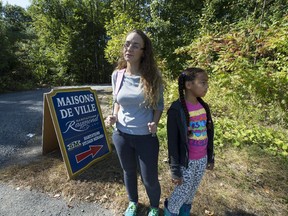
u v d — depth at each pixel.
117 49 8.41
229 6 9.59
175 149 1.85
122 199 2.59
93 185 2.83
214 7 9.52
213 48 6.25
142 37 1.87
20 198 2.63
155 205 2.26
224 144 3.81
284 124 4.70
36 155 3.62
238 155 3.51
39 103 7.89
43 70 17.09
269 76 4.99
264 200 2.63
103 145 3.51
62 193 2.71
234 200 2.62
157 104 1.95
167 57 9.77
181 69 8.98
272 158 3.43
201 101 2.01
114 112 2.16
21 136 4.49
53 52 18.70
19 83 13.97
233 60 5.50
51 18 18.75
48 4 18.67
